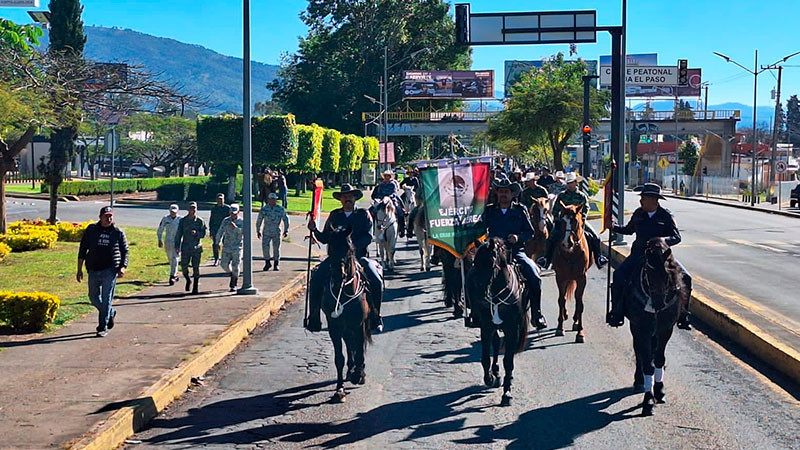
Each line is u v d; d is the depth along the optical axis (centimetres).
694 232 3475
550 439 849
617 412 941
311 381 1098
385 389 1052
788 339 1204
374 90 9544
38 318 1321
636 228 1034
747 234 3375
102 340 1262
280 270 2170
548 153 8150
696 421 905
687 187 7869
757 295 1780
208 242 2828
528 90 5672
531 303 1077
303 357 1241
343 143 7238
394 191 2459
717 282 1981
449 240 1259
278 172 4572
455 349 1283
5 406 905
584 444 832
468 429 886
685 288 1015
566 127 5525
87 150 7688
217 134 4850
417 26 9912
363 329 1027
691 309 1596
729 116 9494
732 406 964
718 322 1423
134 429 884
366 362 1199
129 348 1205
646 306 938
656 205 1020
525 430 880
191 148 8500
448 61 10075
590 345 1298
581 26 2736
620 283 1014
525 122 5544
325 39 9894
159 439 863
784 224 3966
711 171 9619
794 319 1497
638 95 11506
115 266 1309
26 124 2600
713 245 2911
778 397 1003
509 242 1049
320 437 865
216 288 1820
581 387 1050
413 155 10625
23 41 2595
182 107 2938
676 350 1273
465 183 1257
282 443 846
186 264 1745
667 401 984
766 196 6244
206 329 1351
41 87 2617
